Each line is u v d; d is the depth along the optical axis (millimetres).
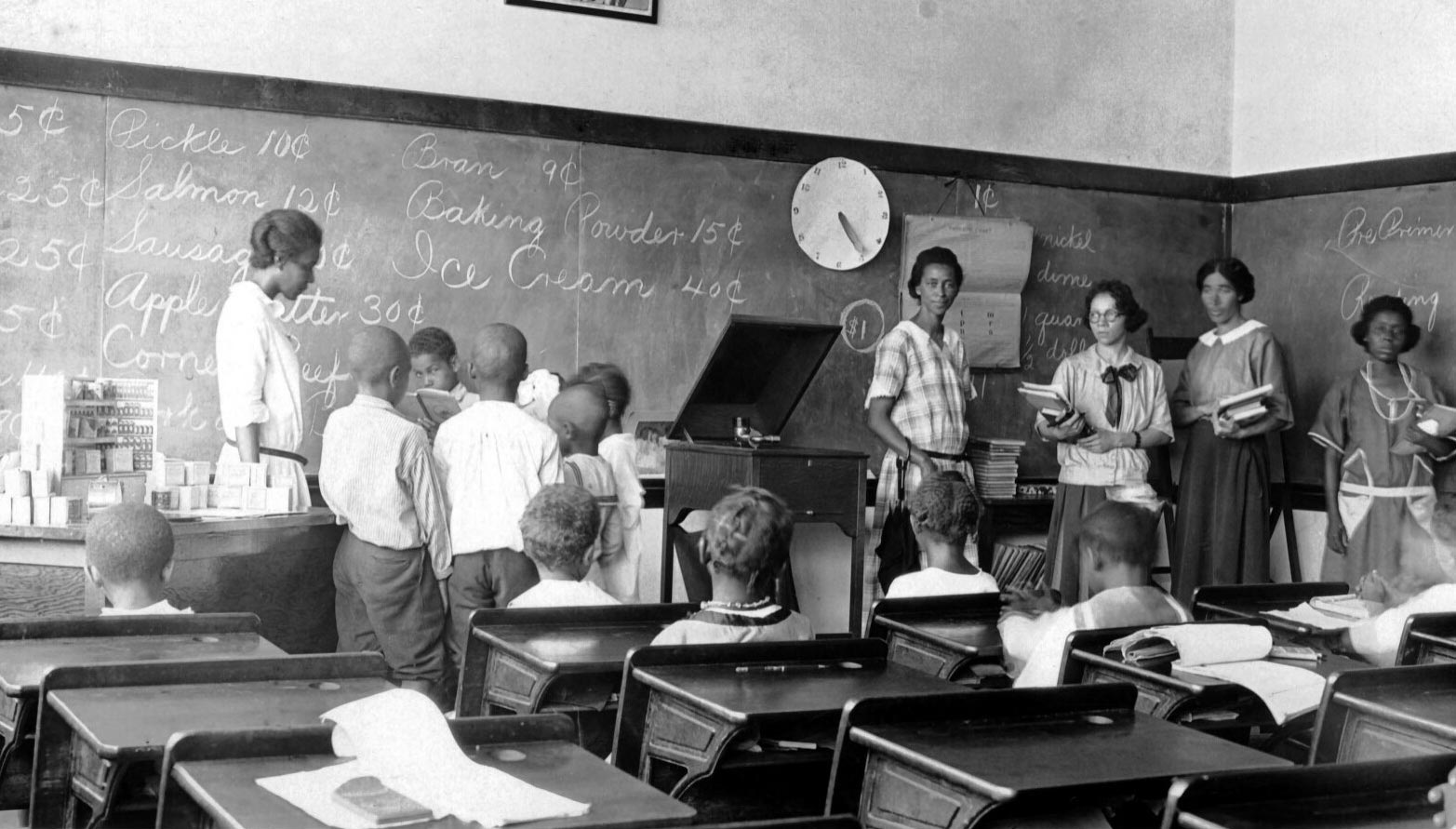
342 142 5410
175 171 5172
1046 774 1831
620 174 5883
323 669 2285
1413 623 3225
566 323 5809
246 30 5281
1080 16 6883
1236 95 7242
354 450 4195
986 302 6613
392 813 1565
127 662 2164
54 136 5012
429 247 5559
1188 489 6469
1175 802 1656
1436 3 6426
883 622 3424
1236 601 3936
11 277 4977
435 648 4344
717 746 2246
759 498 2883
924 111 6539
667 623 3088
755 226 6148
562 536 3287
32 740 2371
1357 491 6355
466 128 5602
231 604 4242
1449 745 2262
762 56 6188
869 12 6402
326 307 5402
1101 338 6254
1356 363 6699
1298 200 6957
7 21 4965
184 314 5207
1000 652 3221
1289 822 1642
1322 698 2424
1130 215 7004
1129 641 2850
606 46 5887
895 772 1954
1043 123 6820
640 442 5949
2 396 4977
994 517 6465
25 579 3680
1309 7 6941
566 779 1772
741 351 5516
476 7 5648
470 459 4320
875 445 6410
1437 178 6387
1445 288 6359
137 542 2719
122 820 2002
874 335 6406
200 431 5238
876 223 6375
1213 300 6480
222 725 1959
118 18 5102
